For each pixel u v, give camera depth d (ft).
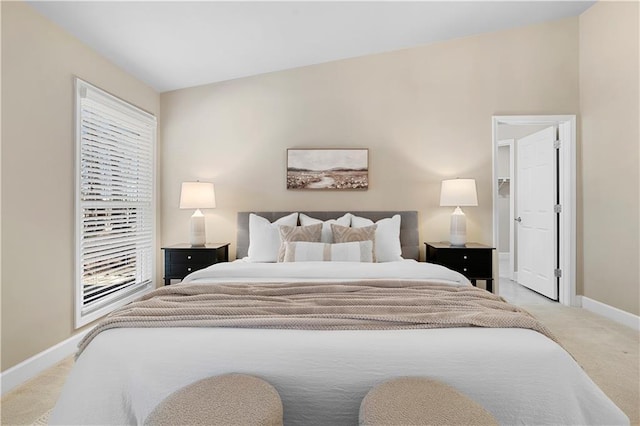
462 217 11.74
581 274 12.67
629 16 10.37
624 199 10.68
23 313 7.50
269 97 13.03
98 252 10.07
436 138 12.85
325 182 12.88
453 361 4.40
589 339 9.48
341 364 4.45
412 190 12.88
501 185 22.15
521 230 16.14
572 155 12.65
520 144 16.14
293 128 13.01
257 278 8.34
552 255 13.56
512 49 12.73
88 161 9.57
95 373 4.40
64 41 8.63
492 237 12.81
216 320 5.06
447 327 4.96
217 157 13.14
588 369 7.74
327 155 12.89
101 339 4.74
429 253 12.27
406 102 12.88
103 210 10.21
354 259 9.68
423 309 5.44
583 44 12.35
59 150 8.48
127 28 8.98
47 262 8.14
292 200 13.04
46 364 8.02
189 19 8.98
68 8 7.88
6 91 7.09
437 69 12.83
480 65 12.78
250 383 4.13
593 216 12.05
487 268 11.28
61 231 8.55
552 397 4.23
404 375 4.37
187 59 11.07
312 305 5.74
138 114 11.62
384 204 12.92
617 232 10.97
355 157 12.83
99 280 10.06
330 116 12.96
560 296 13.25
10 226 7.19
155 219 12.84
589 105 12.14
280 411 3.80
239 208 13.12
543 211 14.23
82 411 4.21
